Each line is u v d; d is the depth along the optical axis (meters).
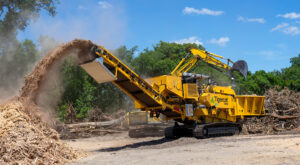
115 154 9.66
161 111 13.18
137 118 16.12
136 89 11.83
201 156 8.07
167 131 14.56
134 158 8.53
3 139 7.32
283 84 52.22
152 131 16.52
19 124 7.95
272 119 16.16
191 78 13.28
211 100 13.58
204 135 13.12
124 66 11.13
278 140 10.66
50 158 7.63
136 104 13.09
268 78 54.50
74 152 9.16
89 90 31.27
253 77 52.00
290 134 13.47
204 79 14.62
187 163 7.25
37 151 7.49
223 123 13.88
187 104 13.01
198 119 13.68
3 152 7.02
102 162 8.04
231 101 14.76
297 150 8.34
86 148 12.55
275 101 17.42
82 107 30.00
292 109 16.77
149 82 12.27
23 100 9.06
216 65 15.51
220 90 14.30
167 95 12.76
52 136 8.75
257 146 9.42
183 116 13.23
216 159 7.51
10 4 28.06
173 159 7.92
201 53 15.35
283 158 7.14
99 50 10.60
